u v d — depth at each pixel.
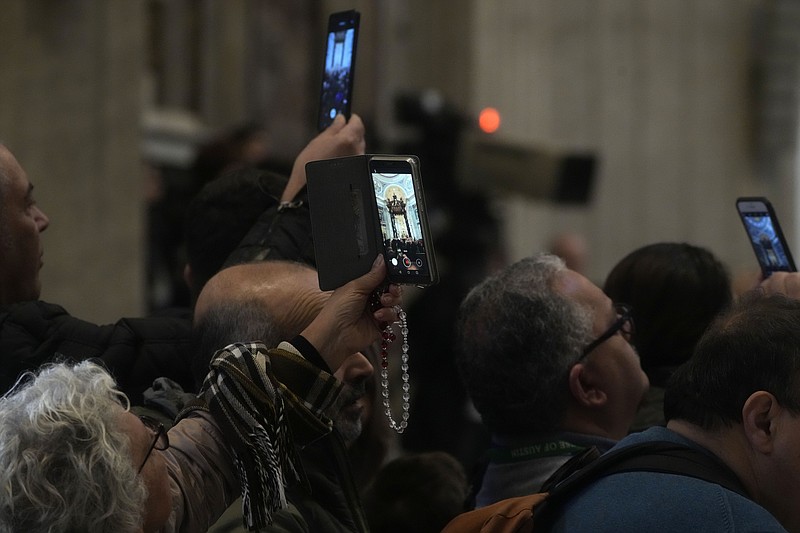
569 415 3.53
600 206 13.55
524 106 13.91
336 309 2.89
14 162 3.75
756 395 2.76
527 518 2.86
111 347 3.70
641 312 4.15
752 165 13.78
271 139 12.64
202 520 2.80
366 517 3.51
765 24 13.65
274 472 2.80
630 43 13.62
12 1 7.73
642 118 13.60
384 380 2.95
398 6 13.81
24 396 2.42
